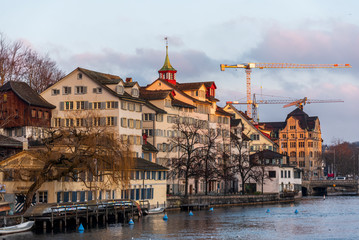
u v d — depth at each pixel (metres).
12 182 99.88
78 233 85.44
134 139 134.00
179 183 151.75
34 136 125.94
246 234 88.31
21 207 99.38
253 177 166.38
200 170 136.12
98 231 88.12
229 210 129.75
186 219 106.62
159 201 125.44
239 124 195.00
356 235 88.56
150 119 145.50
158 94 150.62
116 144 99.75
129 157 101.69
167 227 94.31
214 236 85.75
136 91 136.88
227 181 177.88
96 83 130.38
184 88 168.00
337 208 140.88
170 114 152.12
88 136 95.12
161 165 135.38
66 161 96.44
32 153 98.19
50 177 92.75
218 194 156.00
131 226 94.81
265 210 131.50
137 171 118.38
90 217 96.25
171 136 151.88
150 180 122.94
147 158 141.12
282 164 189.62
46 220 88.25
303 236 87.25
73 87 132.38
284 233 90.12
